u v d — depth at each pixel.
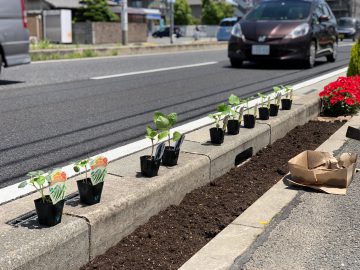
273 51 7.02
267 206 1.96
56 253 1.33
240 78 6.09
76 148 2.78
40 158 2.57
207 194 2.06
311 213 1.91
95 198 1.54
